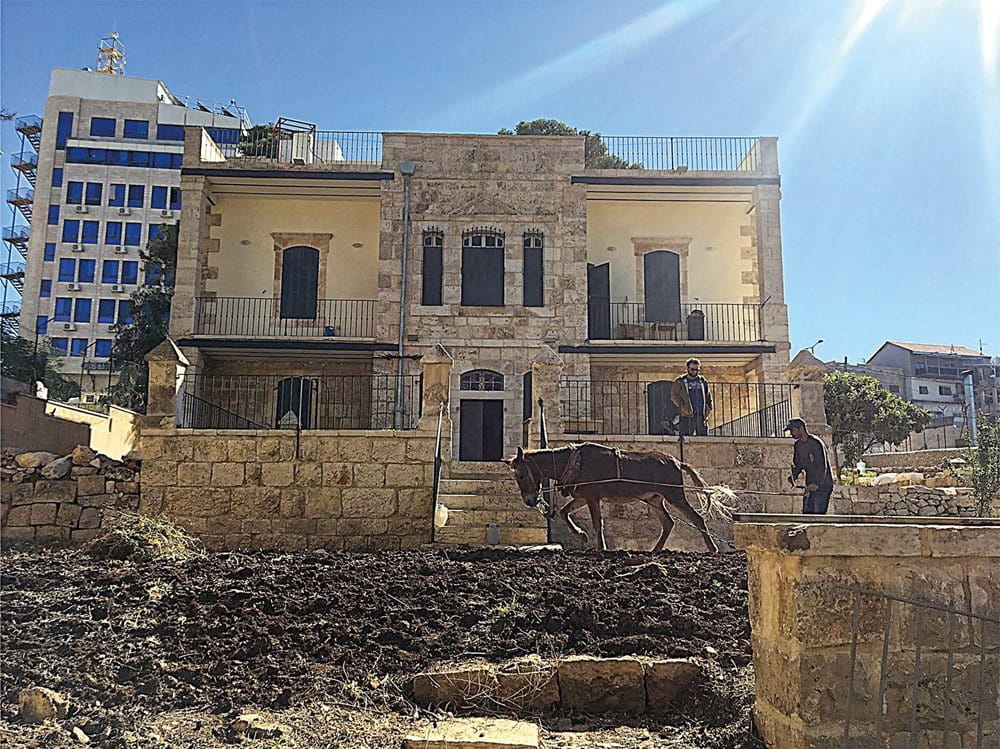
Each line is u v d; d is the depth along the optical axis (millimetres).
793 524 4590
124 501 12328
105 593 7637
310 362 22453
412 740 5062
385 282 21531
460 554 9719
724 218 23922
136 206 59094
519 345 21531
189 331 21234
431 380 12906
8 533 12016
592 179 22141
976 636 4633
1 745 4922
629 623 6930
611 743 5273
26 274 57750
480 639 6703
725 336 23062
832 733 4434
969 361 58656
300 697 5758
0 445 15148
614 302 23422
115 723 5328
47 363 30031
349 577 8289
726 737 5148
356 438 12469
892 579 4609
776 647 4758
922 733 4488
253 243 23094
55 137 59406
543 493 13336
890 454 32094
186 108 60969
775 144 22703
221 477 12406
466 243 22172
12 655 6199
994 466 17766
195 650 6430
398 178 21984
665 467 11945
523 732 5242
